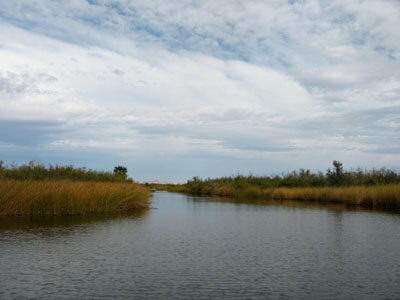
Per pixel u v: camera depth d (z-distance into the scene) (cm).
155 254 798
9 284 562
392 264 723
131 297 509
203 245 915
